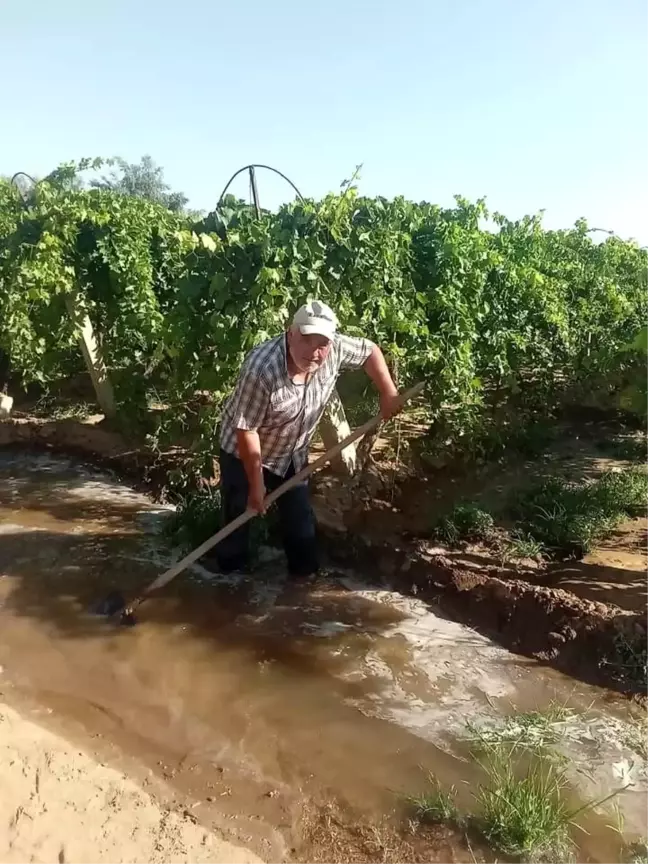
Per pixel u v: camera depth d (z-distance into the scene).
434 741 3.39
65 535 5.67
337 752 3.31
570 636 3.99
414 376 6.12
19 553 5.36
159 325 6.62
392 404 4.16
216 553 5.12
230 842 2.75
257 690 3.79
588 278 9.46
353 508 5.56
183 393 6.54
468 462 6.61
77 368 9.30
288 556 4.93
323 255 5.14
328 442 5.86
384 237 5.34
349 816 2.92
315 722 3.53
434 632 4.32
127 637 4.27
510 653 4.10
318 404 4.28
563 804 2.90
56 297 7.37
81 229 7.30
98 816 2.74
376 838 2.80
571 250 11.81
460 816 2.89
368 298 5.32
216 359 5.23
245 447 4.01
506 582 4.42
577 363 8.39
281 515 4.79
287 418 4.16
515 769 3.16
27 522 5.93
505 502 5.70
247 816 2.91
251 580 4.97
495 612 4.33
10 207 9.52
